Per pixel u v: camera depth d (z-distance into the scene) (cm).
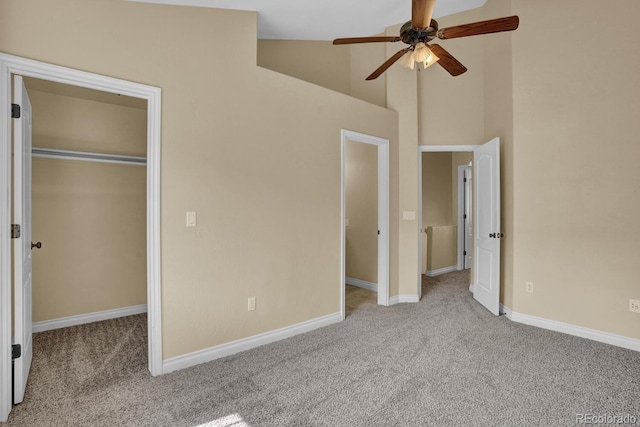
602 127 295
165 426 180
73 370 244
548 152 327
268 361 258
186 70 250
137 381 228
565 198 317
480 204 407
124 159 368
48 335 313
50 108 333
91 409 195
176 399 206
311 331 324
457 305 407
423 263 603
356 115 371
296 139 316
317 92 334
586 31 303
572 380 227
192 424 182
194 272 253
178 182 245
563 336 307
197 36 256
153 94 235
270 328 298
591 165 302
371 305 410
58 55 202
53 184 333
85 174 351
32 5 194
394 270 420
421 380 228
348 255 524
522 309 345
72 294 343
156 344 236
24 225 216
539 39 331
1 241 189
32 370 243
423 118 430
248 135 283
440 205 638
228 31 272
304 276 324
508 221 360
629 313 283
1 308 188
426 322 346
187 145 250
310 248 329
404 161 422
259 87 290
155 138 235
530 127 339
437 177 635
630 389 216
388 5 341
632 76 279
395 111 419
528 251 341
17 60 188
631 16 279
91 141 355
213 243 263
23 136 210
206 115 259
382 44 426
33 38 194
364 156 496
